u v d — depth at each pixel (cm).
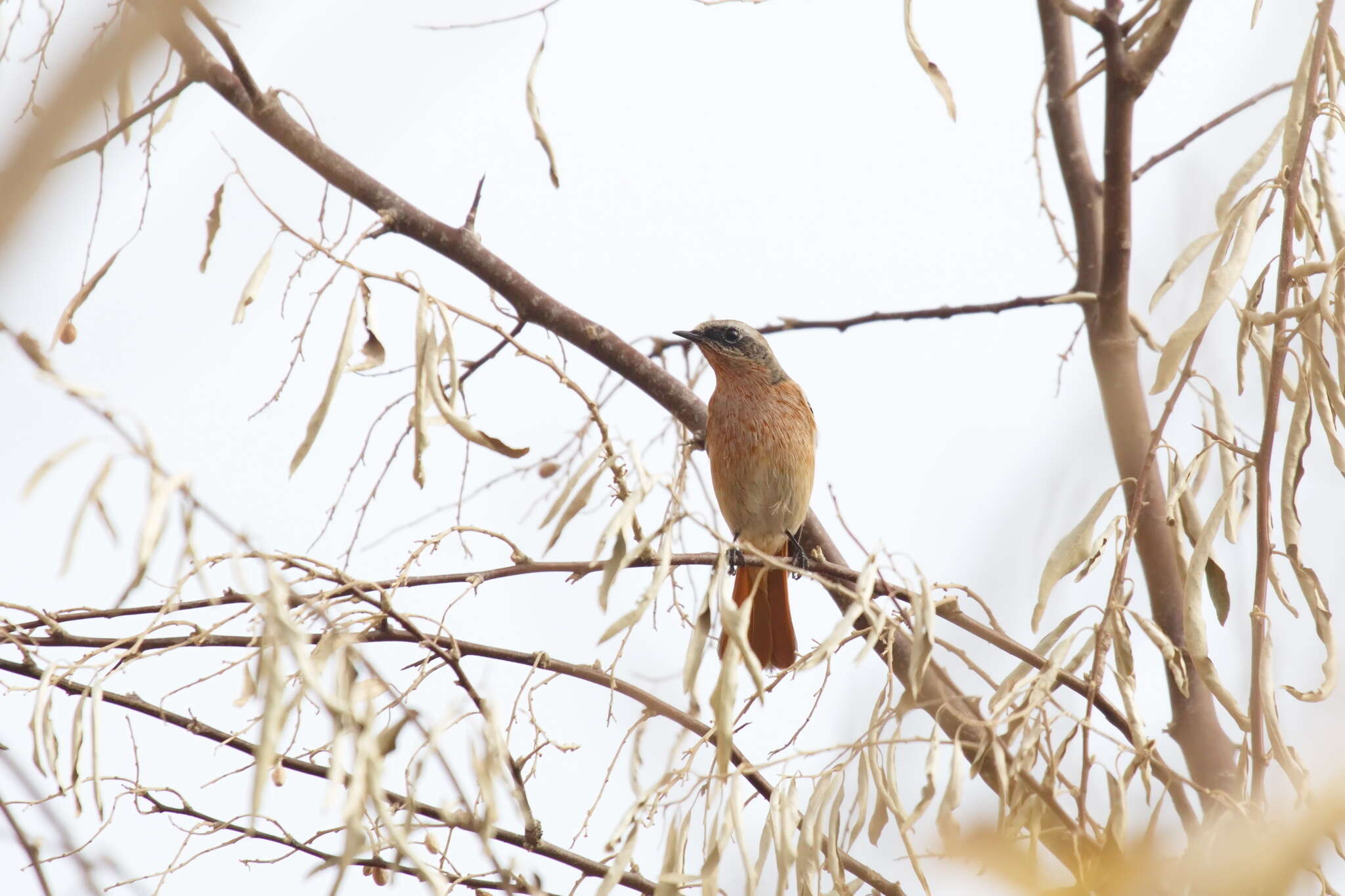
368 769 568
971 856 566
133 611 725
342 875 550
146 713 712
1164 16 834
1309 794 506
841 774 662
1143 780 639
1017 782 648
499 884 672
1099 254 1009
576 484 680
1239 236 730
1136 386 910
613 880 602
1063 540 731
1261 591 682
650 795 616
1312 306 698
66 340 709
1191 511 788
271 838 705
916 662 614
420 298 692
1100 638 674
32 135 285
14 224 280
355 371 677
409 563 692
